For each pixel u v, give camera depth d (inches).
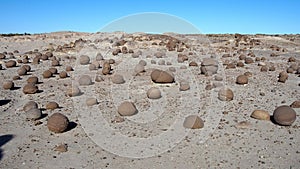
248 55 1040.2
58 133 353.1
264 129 360.2
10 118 405.4
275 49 1218.0
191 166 276.8
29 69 759.1
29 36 1644.9
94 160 289.9
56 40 1470.2
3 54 964.0
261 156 294.4
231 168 273.0
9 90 557.0
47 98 500.1
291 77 672.4
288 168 272.7
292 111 370.6
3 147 317.7
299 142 324.5
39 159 292.4
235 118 396.5
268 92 535.2
